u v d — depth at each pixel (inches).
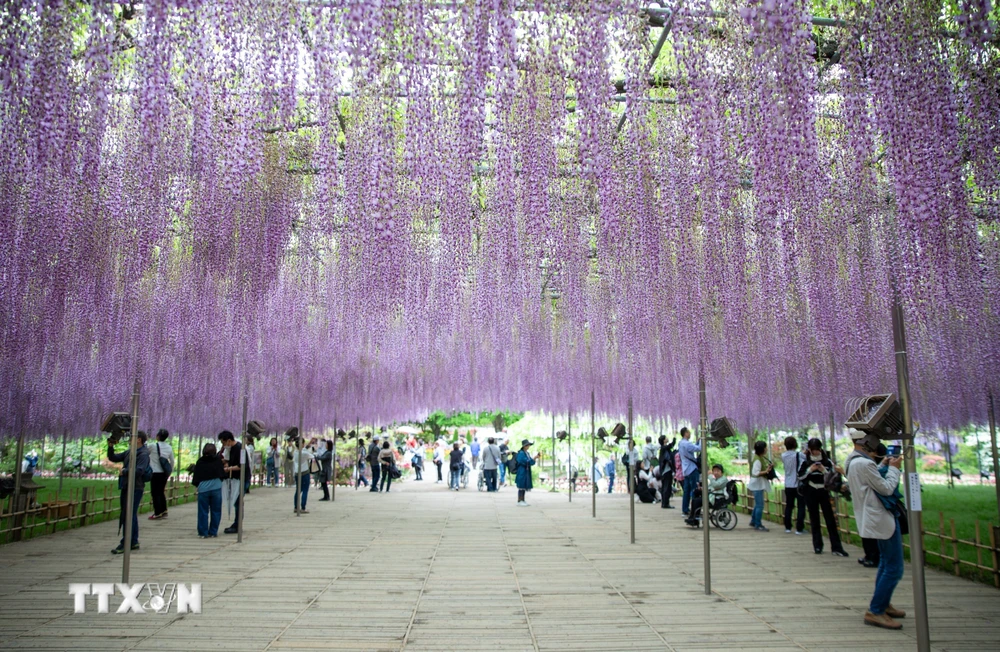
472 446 788.6
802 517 337.7
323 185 184.9
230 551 272.7
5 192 167.8
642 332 289.6
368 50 123.8
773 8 113.3
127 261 221.3
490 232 241.9
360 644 146.4
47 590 198.8
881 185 189.8
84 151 150.3
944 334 285.3
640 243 216.2
